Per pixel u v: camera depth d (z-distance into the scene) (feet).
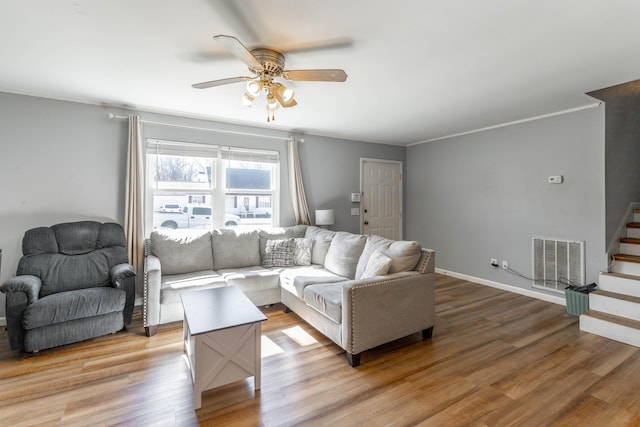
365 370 7.39
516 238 13.56
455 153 16.17
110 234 10.57
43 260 9.34
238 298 7.94
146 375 7.13
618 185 11.43
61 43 6.91
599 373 7.21
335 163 16.47
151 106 11.44
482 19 5.93
